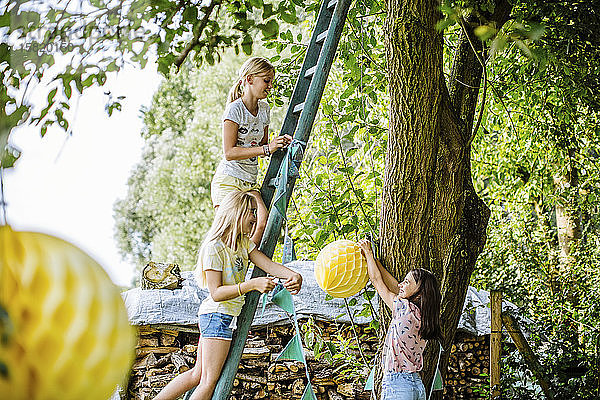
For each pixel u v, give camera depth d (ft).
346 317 22.75
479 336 24.09
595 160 28.22
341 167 18.61
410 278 14.51
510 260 30.30
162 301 21.40
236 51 11.51
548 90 24.26
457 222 15.39
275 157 13.94
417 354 14.44
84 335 1.85
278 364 22.16
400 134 14.82
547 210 32.27
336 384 22.52
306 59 14.67
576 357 22.65
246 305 13.21
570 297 28.32
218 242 12.90
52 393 1.80
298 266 23.99
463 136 15.61
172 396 13.24
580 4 18.62
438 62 14.84
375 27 25.31
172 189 64.85
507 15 16.69
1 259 1.86
